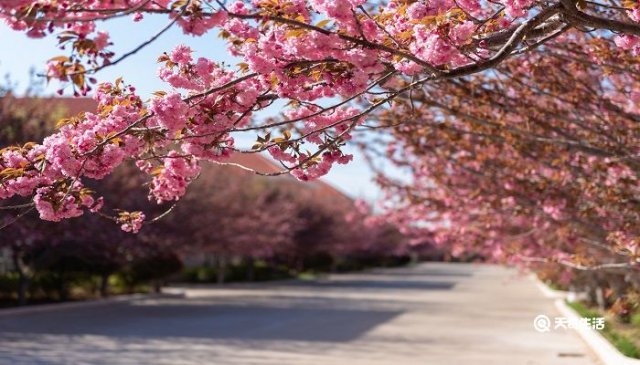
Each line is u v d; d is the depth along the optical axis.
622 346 11.84
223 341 14.34
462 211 12.86
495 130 8.17
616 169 8.59
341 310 22.62
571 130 8.88
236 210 30.86
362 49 4.37
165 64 4.83
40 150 4.86
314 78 4.71
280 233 36.59
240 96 4.84
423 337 15.42
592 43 6.75
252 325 17.62
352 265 65.88
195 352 12.63
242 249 32.25
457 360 12.13
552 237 12.75
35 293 22.70
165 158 5.35
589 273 16.91
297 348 13.41
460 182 11.44
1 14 3.58
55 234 17.39
